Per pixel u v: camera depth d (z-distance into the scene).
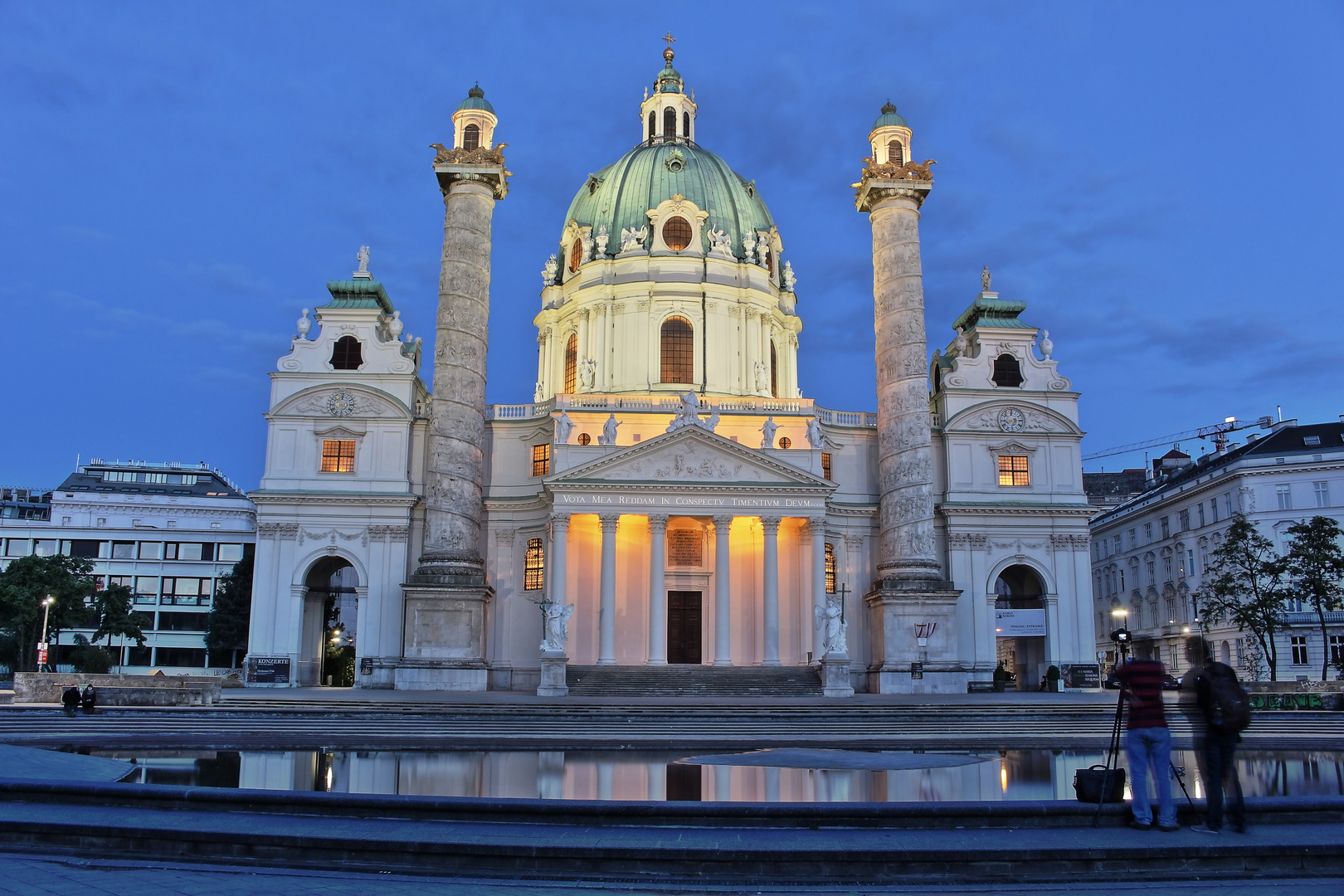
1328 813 14.40
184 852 12.95
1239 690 13.68
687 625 62.59
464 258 60.59
